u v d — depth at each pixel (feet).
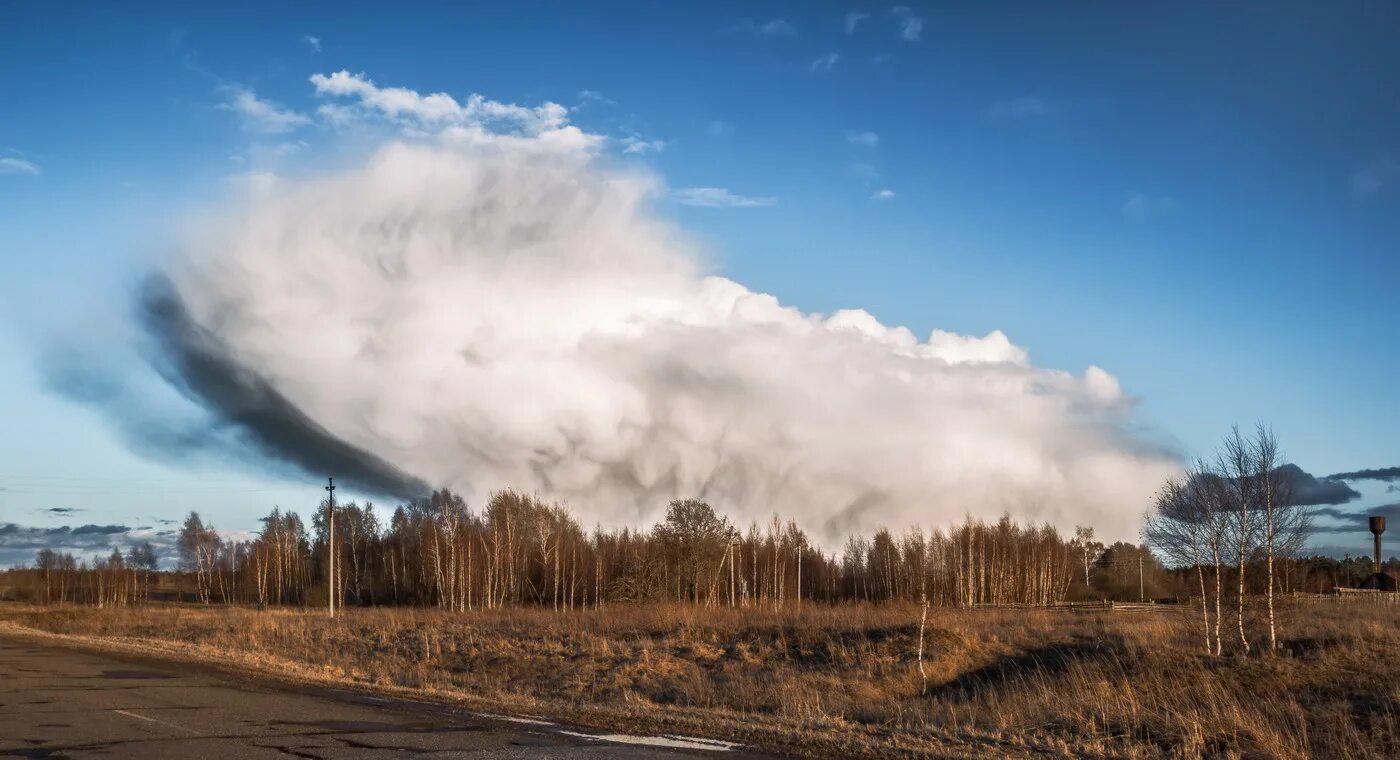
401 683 84.74
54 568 423.64
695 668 106.22
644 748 47.60
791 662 107.24
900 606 193.57
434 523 296.10
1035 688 84.79
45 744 47.65
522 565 284.82
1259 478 90.89
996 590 281.13
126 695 68.44
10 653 108.27
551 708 62.34
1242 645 88.79
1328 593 192.65
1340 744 56.44
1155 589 325.42
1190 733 54.19
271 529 343.67
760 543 314.76
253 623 157.38
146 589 398.42
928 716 64.59
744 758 45.62
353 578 332.39
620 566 290.35
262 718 57.00
